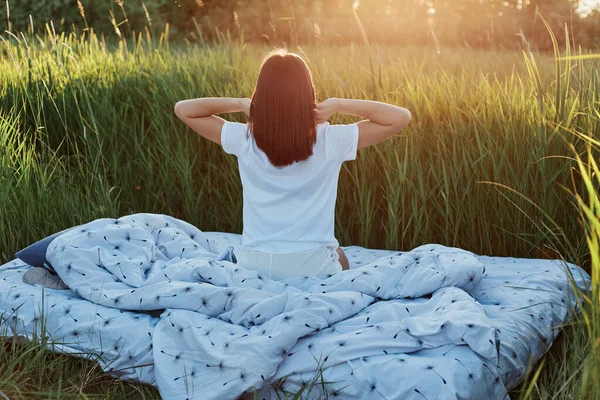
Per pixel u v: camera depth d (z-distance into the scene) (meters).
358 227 3.83
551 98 3.54
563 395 1.96
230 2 13.50
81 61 5.07
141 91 4.36
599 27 10.03
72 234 2.73
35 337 2.39
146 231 2.86
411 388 1.91
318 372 2.02
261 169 2.54
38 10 11.71
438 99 3.75
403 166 3.57
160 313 2.43
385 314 2.26
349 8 11.95
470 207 3.46
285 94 2.40
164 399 2.10
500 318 2.33
